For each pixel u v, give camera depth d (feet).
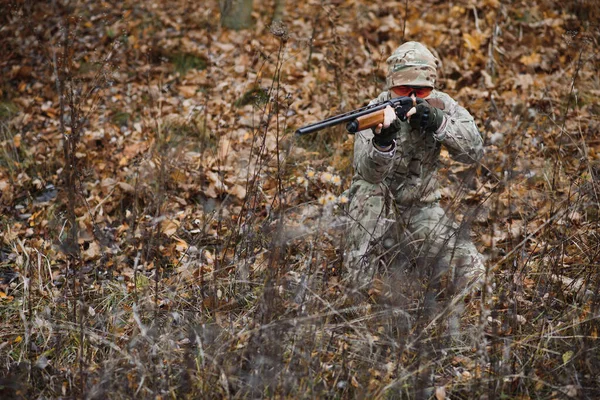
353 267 25.48
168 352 23.54
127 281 30.01
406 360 23.54
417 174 27.55
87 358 24.81
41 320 26.22
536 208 31.58
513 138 36.45
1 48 50.34
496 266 25.13
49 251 32.12
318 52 50.14
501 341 23.68
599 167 33.99
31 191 38.83
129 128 43.98
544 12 51.60
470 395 22.67
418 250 26.48
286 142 39.63
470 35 49.39
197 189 36.45
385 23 51.37
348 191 28.35
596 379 23.25
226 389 21.88
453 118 26.55
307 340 23.27
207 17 55.21
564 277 27.91
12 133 44.09
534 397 23.43
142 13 55.16
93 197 36.06
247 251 28.35
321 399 22.34
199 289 27.45
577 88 44.04
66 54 36.47
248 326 24.49
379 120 24.76
